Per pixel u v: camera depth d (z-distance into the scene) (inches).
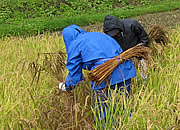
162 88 165.8
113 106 146.4
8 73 177.5
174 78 176.4
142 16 414.6
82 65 147.8
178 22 364.8
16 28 352.2
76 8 472.7
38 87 169.0
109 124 141.3
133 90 168.4
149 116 146.5
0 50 240.5
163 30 230.1
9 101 155.3
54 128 135.7
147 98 155.2
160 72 177.9
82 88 148.6
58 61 168.2
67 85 149.9
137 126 136.5
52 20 393.1
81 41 144.4
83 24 390.9
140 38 192.7
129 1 509.4
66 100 141.9
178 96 158.4
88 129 133.7
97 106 141.5
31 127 136.0
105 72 141.0
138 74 177.5
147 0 513.7
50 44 253.1
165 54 208.2
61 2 484.7
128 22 188.9
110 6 483.5
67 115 136.8
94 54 142.5
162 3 501.4
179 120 141.5
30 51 228.8
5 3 460.4
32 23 383.9
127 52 149.6
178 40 244.8
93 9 471.8
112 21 166.1
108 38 151.4
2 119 142.1
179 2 495.8
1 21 399.2
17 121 139.6
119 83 149.3
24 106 152.3
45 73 180.7
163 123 143.9
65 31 159.9
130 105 147.9
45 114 137.0
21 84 171.9
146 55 165.0
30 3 469.7
